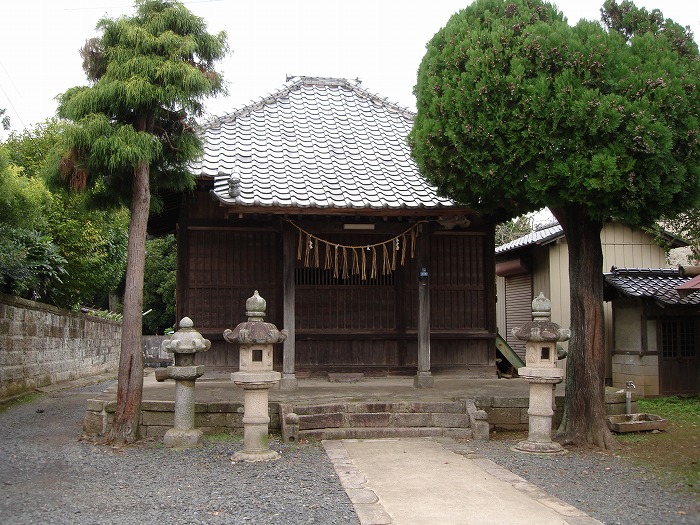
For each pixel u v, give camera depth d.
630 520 5.37
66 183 9.11
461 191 8.92
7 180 10.09
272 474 6.92
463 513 5.55
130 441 8.64
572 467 7.35
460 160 8.27
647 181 7.55
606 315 15.60
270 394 10.42
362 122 14.27
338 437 8.95
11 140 17.27
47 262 15.49
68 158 8.70
